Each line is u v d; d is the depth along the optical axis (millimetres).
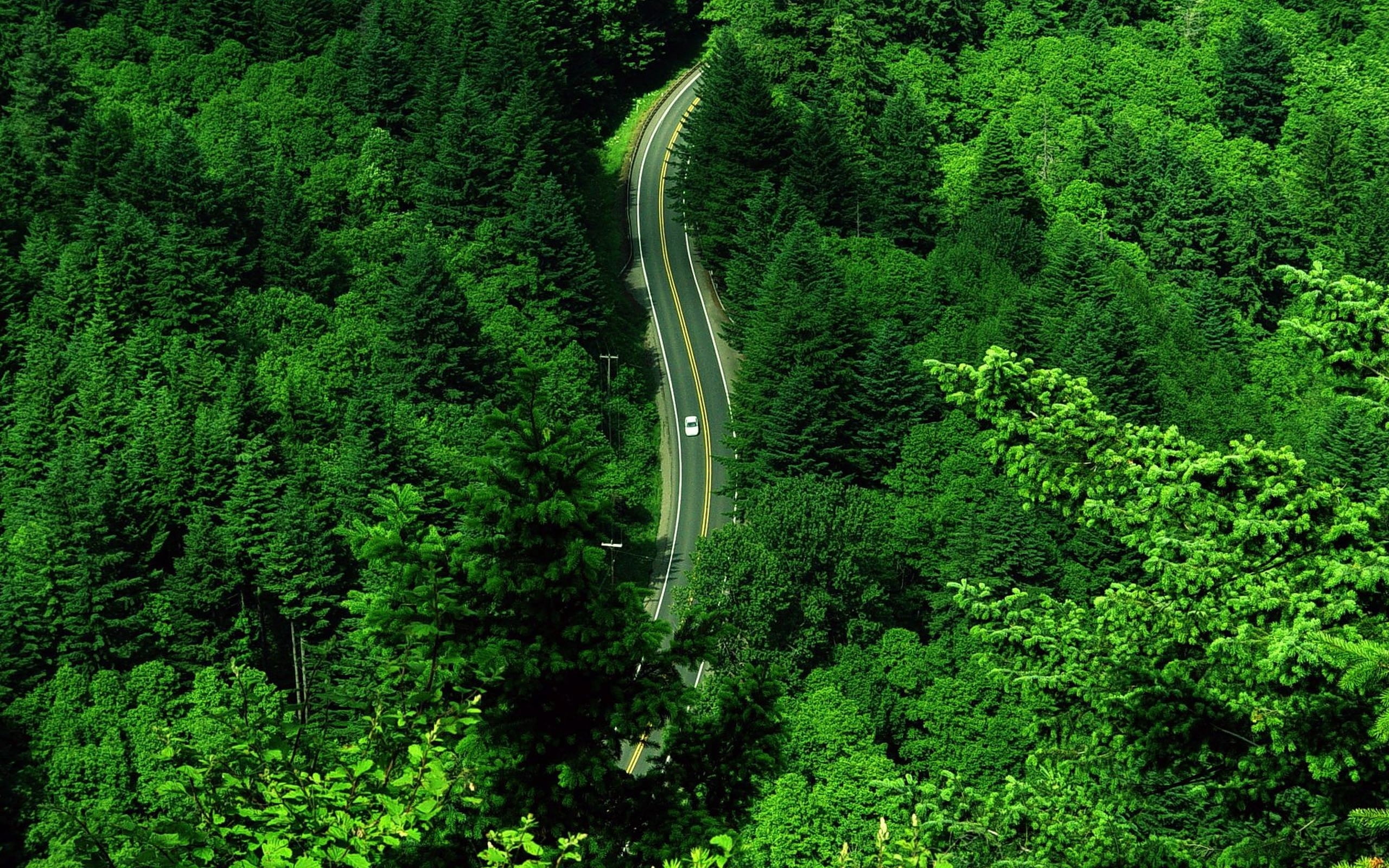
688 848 21203
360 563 95062
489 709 21641
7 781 80812
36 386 104625
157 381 107812
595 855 21672
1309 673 22297
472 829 21297
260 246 124188
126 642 90375
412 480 99500
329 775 18203
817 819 71812
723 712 23828
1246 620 24812
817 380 115938
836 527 95500
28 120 132000
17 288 113000
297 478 98562
